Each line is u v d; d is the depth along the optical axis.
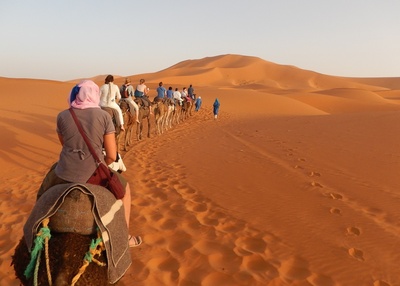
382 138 15.65
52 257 2.98
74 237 3.09
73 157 3.43
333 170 11.09
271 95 58.69
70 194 3.19
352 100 69.00
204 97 54.31
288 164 11.81
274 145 15.20
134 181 9.97
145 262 5.81
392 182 9.86
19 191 9.34
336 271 5.64
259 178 10.23
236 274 5.55
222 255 6.08
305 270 5.68
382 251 6.21
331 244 6.44
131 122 13.97
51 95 45.66
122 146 15.38
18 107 31.69
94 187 3.31
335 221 7.36
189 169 11.24
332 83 169.25
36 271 2.92
